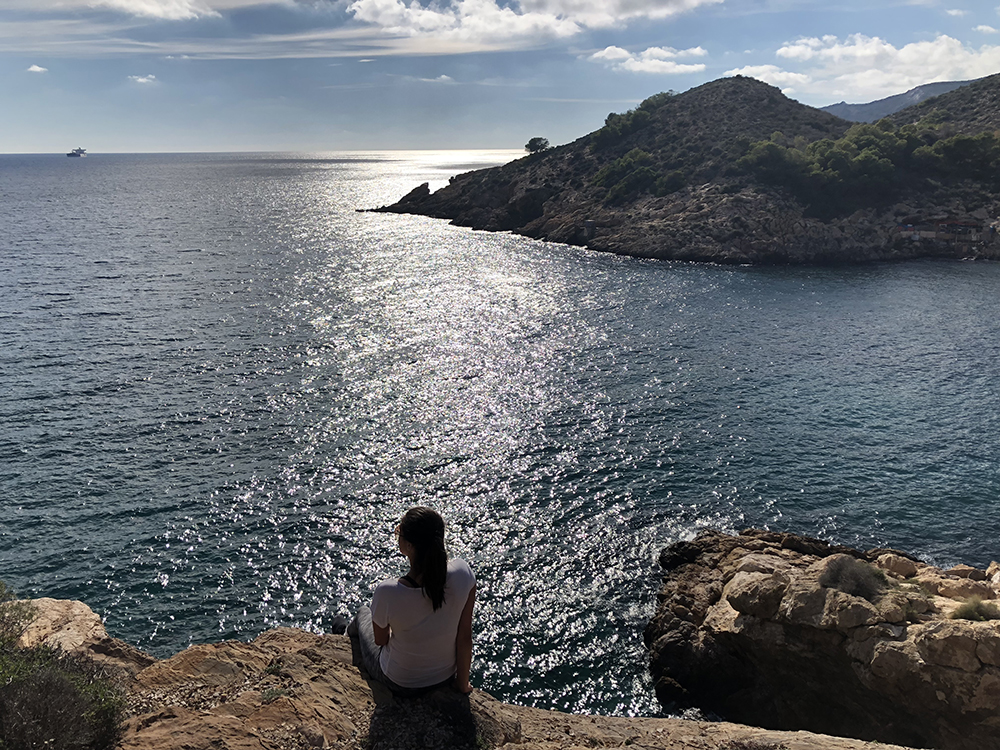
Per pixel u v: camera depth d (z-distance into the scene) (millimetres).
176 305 81500
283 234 149750
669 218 137875
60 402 50250
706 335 73438
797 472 41969
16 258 110688
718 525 36469
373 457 43562
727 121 182125
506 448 45281
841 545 33281
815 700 24359
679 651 26891
